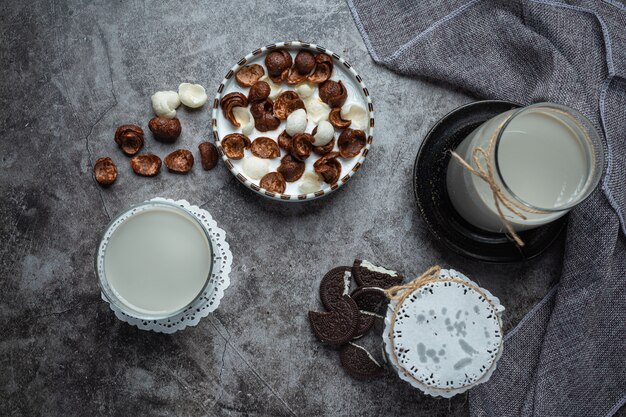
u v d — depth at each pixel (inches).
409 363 21.2
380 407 25.5
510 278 25.6
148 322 24.4
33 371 25.7
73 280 25.7
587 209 24.0
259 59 24.7
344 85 24.7
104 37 26.0
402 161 25.8
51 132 26.0
